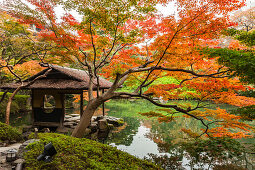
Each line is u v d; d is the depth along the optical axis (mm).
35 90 9477
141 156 6109
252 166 5262
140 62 7207
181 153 6344
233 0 3730
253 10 12352
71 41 5988
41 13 5762
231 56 3066
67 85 7984
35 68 10359
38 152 3170
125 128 10289
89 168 2885
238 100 5613
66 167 2881
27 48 9117
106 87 9875
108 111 16297
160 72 6547
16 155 3654
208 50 3385
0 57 10555
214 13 4168
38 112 9484
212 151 6160
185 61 5406
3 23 9352
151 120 12547
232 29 4062
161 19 5344
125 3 4277
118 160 3354
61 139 3818
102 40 5312
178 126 10773
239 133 5980
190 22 4402
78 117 11625
